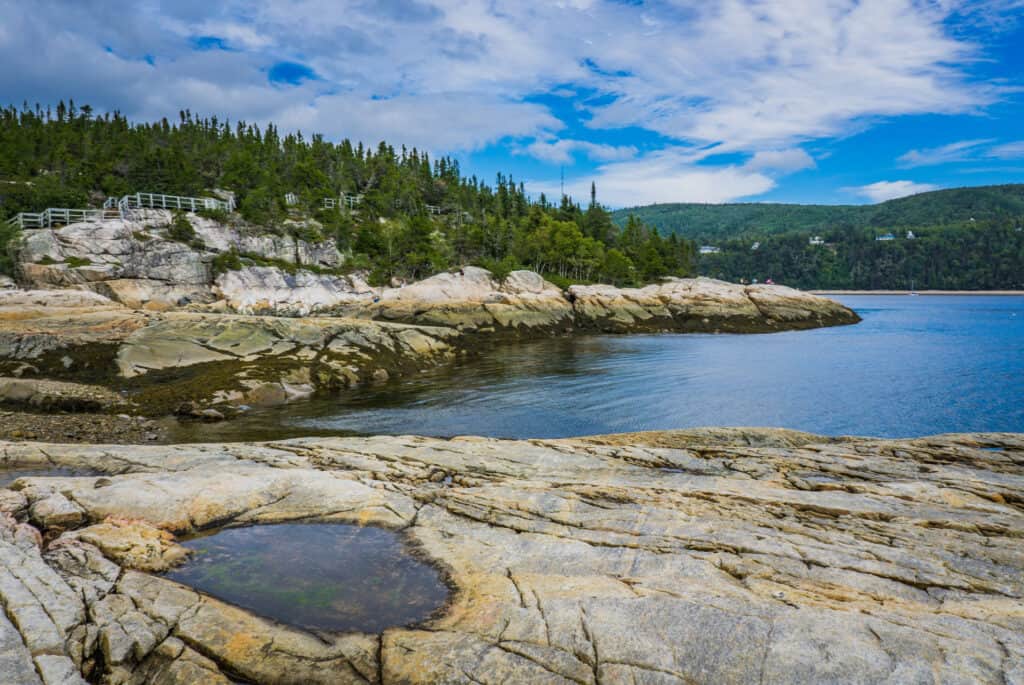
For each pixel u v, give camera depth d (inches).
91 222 2571.4
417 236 3700.8
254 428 972.6
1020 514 456.4
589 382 1444.4
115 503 445.7
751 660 267.3
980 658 261.7
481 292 2960.1
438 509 474.9
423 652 283.3
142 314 1504.7
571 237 4343.0
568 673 266.2
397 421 1040.2
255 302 2770.7
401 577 367.2
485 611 320.8
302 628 306.0
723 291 3444.9
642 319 3120.1
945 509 465.7
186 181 3752.5
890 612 306.0
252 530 438.3
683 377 1523.1
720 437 764.6
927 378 1509.6
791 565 364.2
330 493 498.6
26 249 2368.4
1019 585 340.8
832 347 2219.5
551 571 367.2
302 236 3476.9
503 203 5748.0
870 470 586.9
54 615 292.5
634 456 647.8
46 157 4069.9
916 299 7342.5
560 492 506.9
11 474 555.5
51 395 1038.4
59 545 372.8
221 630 298.0
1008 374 1555.1
